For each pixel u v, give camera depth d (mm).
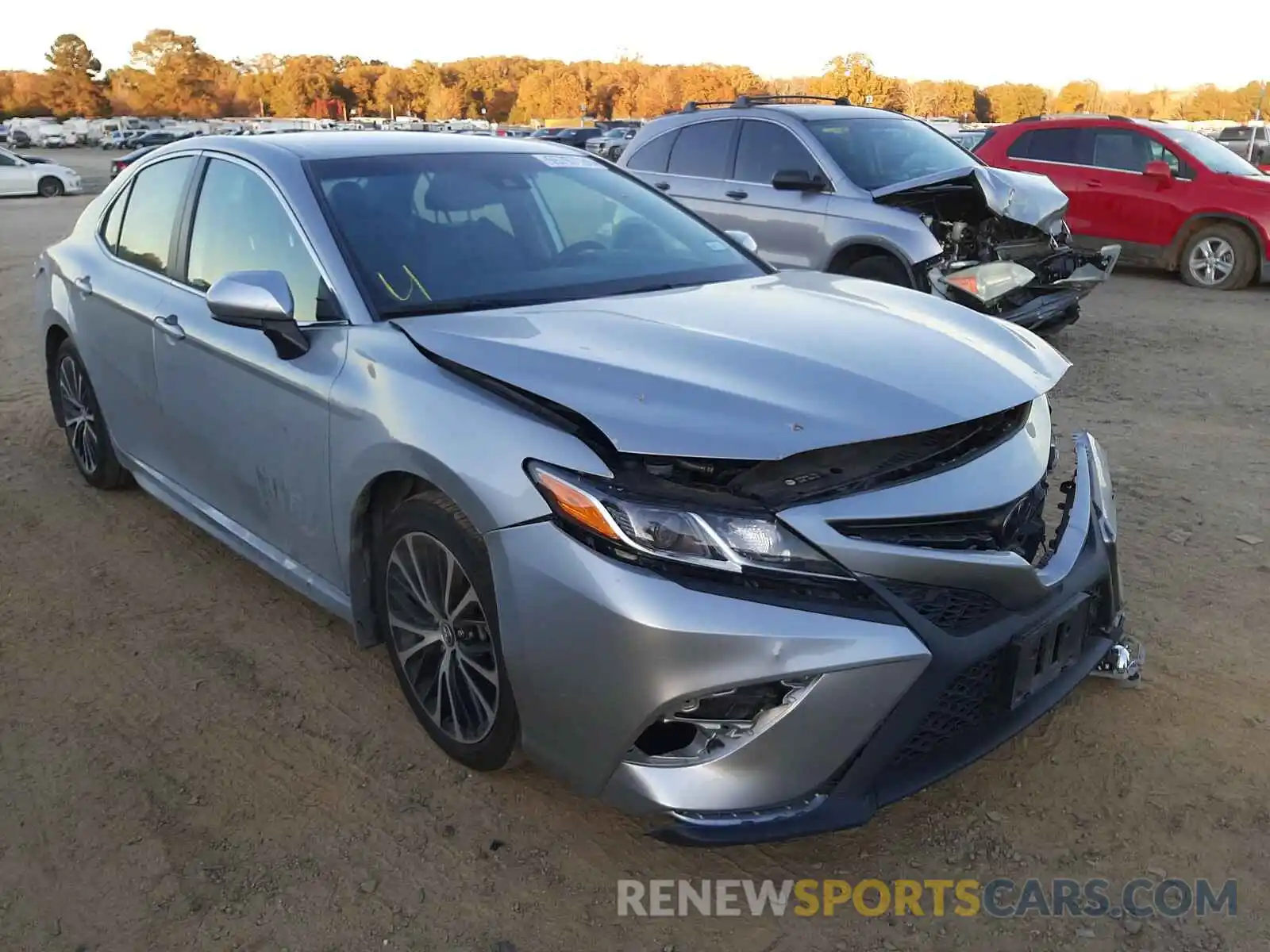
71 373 4844
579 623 2270
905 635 2225
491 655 2633
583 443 2338
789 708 2205
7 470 5352
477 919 2398
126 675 3418
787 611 2184
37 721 3176
